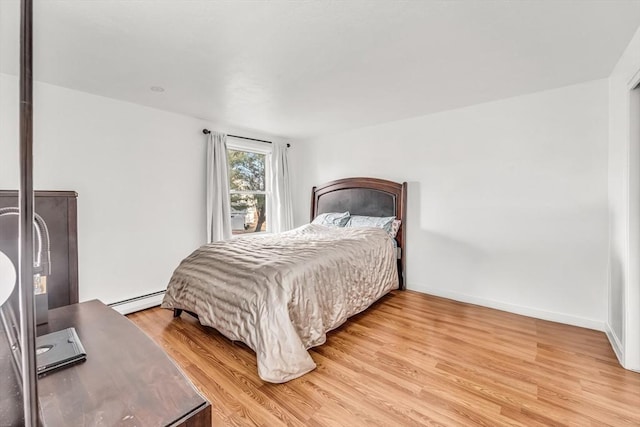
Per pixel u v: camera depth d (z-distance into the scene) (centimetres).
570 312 268
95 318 125
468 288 326
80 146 272
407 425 152
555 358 212
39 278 119
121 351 99
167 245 338
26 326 45
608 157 246
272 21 166
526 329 259
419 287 365
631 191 197
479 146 313
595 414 158
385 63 219
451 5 153
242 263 233
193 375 194
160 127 329
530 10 158
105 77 241
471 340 240
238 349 226
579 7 155
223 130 392
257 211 458
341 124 393
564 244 269
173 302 266
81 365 90
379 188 388
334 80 248
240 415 159
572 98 261
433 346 230
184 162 351
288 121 376
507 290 301
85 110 275
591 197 255
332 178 449
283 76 239
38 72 231
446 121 335
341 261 263
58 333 108
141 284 317
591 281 257
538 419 155
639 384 182
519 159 289
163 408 74
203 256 267
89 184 279
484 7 155
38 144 251
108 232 292
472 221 321
